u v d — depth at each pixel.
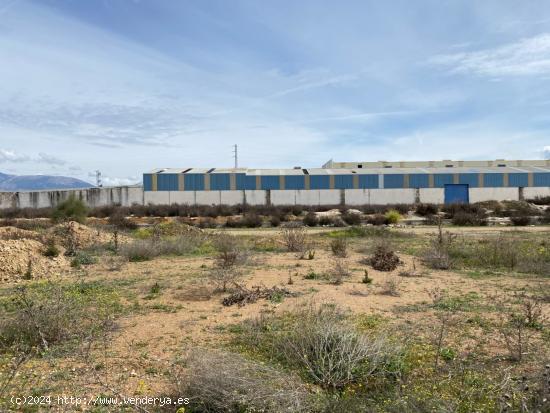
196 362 3.96
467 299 7.68
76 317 6.18
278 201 50.88
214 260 12.80
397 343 5.05
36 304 6.30
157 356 4.96
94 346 5.32
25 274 10.55
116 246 14.70
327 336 4.63
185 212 40.22
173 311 7.04
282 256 13.91
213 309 7.15
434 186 51.25
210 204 50.44
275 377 3.80
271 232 23.92
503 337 5.50
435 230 23.44
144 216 38.16
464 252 13.23
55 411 3.59
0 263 10.80
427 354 4.89
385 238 17.89
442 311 6.79
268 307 7.18
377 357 4.42
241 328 6.02
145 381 4.24
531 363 4.60
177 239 15.71
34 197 49.56
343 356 4.45
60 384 4.13
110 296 8.12
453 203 43.38
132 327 6.16
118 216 29.02
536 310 6.70
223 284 8.86
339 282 9.20
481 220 27.86
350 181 51.28
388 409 3.54
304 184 51.22
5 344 5.36
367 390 4.07
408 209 41.12
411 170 53.38
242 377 3.62
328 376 4.20
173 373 4.37
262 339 5.48
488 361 4.70
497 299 7.66
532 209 37.91
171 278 10.00
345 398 3.79
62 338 5.57
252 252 14.16
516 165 66.06
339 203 50.97
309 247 15.63
